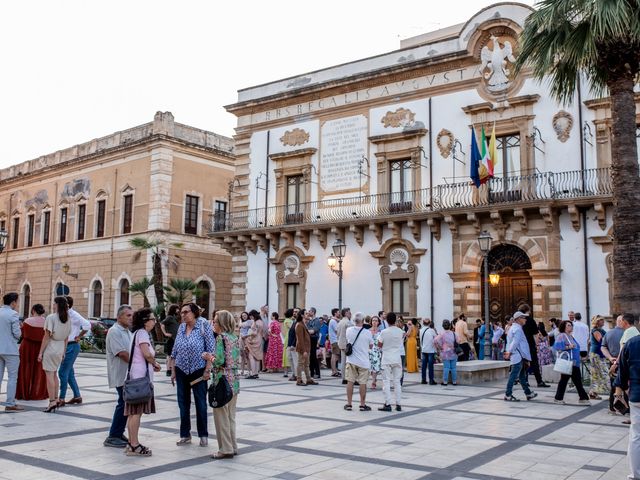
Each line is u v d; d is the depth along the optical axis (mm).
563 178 21391
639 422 7078
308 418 11227
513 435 9758
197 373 8844
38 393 13219
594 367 14734
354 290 25625
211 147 37344
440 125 24297
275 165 28891
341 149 26828
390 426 10469
